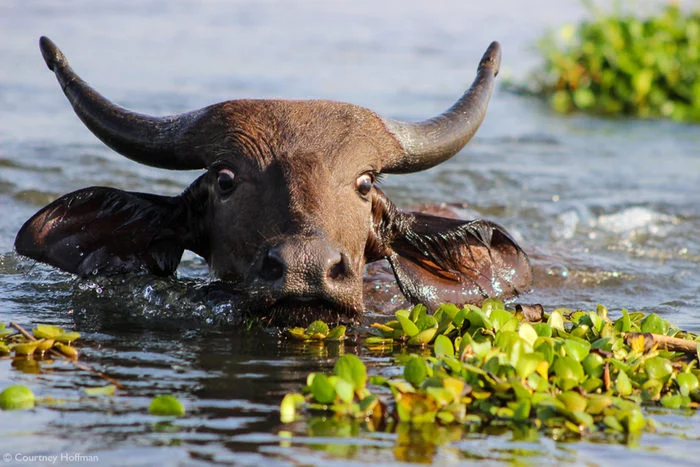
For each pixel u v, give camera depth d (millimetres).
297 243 12078
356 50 55750
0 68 42906
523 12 74812
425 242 15383
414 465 8703
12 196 21609
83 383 10672
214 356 12047
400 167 14500
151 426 9422
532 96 43969
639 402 10992
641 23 42719
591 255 19547
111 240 15047
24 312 14016
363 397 10211
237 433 9312
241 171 13359
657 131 36938
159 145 14031
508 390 10508
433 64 50656
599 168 29281
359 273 13703
